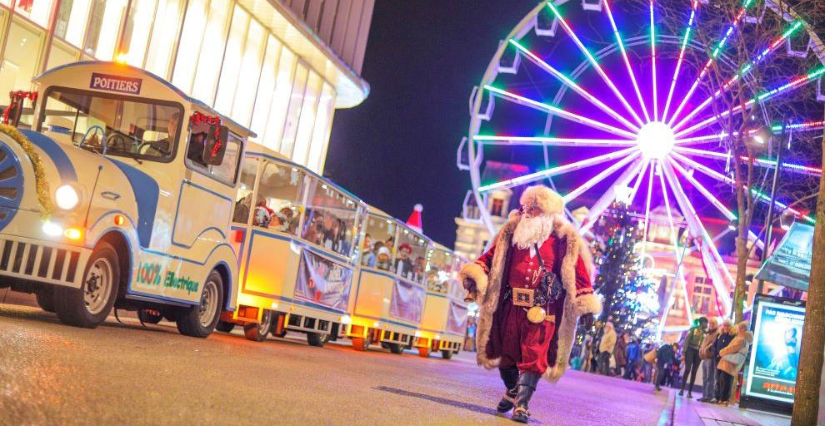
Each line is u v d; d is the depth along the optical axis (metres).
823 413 13.17
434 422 6.02
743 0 22.81
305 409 5.39
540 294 7.47
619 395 16.72
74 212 8.77
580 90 36.94
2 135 8.59
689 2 24.09
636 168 37.06
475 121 37.81
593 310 7.50
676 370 34.62
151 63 20.20
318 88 29.06
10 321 8.06
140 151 10.54
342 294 17.38
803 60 23.36
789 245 19.19
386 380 9.55
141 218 9.85
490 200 79.56
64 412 3.84
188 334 11.59
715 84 24.84
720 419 12.45
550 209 7.60
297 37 25.38
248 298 14.09
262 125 25.69
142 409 4.29
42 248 8.62
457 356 30.39
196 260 11.23
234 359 8.50
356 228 17.84
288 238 14.30
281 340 16.38
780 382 17.09
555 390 14.30
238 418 4.53
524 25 36.59
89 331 8.75
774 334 17.14
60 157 8.84
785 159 25.92
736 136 23.95
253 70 24.62
